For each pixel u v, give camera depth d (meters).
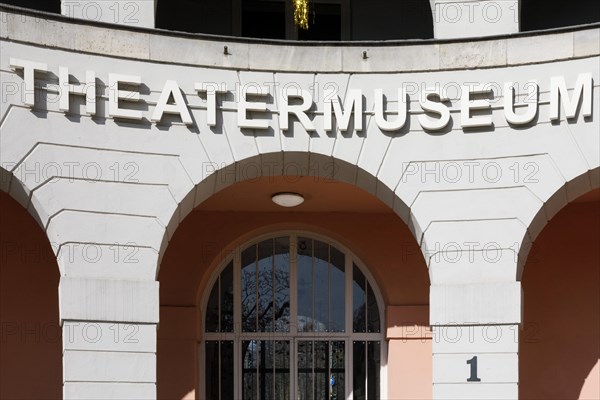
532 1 15.74
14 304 15.05
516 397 12.67
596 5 15.54
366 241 16.30
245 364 16.38
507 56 13.21
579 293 15.52
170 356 15.66
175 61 13.09
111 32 12.91
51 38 12.65
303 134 13.23
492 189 13.07
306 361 16.45
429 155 13.22
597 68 12.91
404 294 16.12
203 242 16.08
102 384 12.34
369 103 13.34
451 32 13.84
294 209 16.22
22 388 14.95
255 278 16.55
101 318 12.44
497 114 13.18
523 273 15.67
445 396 12.82
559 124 12.98
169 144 12.97
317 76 13.35
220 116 13.14
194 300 15.84
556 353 15.46
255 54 13.29
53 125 12.56
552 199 13.01
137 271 12.66
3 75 12.38
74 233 12.51
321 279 16.59
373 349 16.48
